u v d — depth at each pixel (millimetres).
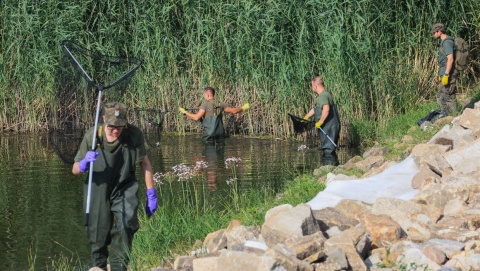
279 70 18281
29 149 17562
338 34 17516
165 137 18828
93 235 7805
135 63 9422
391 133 16078
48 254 9594
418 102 18438
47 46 19734
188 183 13438
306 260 6188
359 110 17891
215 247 7703
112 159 7707
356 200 7961
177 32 19750
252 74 18750
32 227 10867
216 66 19188
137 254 8625
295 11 18172
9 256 9539
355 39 18203
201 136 18938
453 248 6281
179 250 8883
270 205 10133
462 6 18844
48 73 19547
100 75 19125
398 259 6277
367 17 18047
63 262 9219
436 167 9062
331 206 8320
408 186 8852
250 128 18859
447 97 15273
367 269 6230
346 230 6695
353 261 6242
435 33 15227
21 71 20000
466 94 18391
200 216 10523
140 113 19312
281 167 14789
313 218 7070
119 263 7727
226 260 6059
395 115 18000
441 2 18797
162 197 12344
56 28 19484
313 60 18344
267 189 12617
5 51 20312
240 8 18672
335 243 6414
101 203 7730
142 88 19219
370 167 12000
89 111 11969
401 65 18438
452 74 15133
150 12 19422
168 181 13695
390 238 6777
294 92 18250
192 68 19453
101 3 19672
